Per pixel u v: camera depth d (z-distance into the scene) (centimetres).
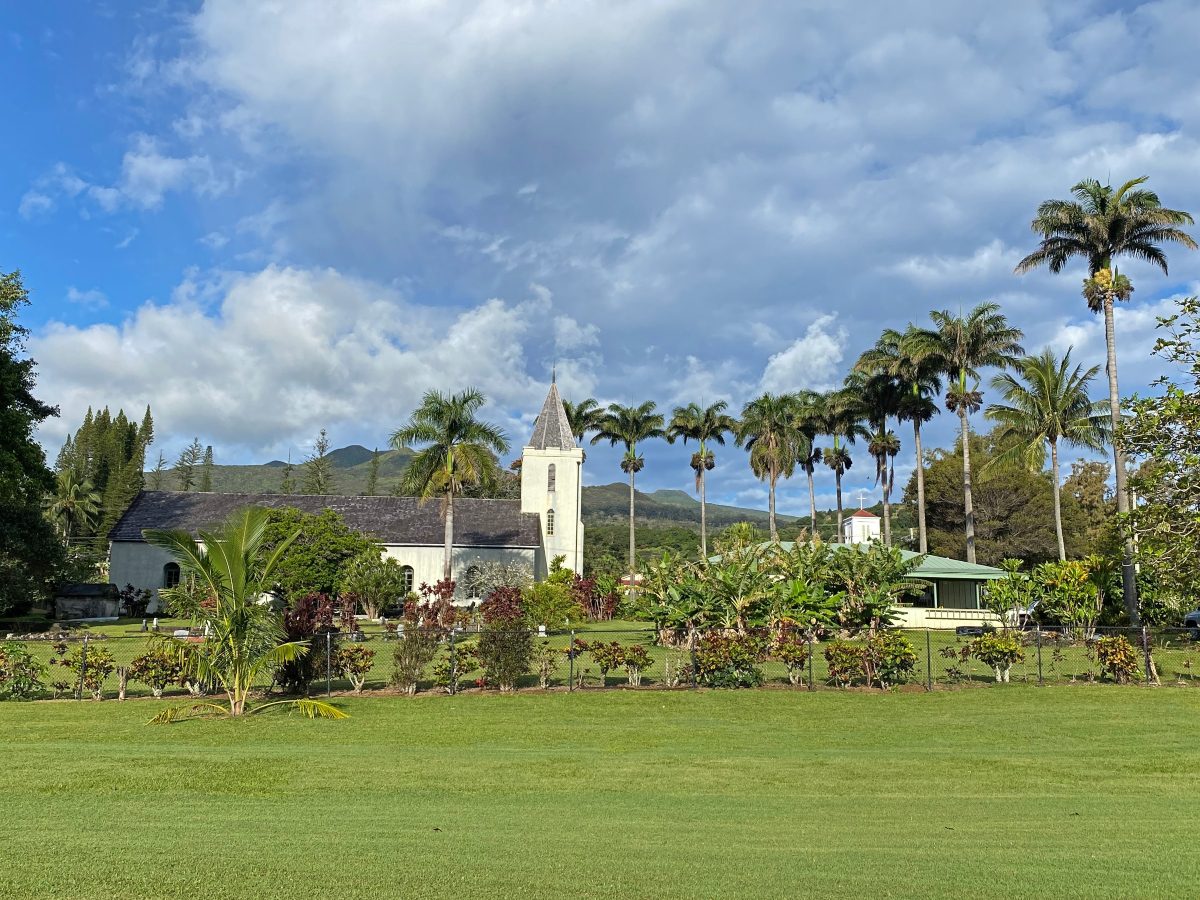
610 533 12631
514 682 1984
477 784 1133
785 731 1566
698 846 809
